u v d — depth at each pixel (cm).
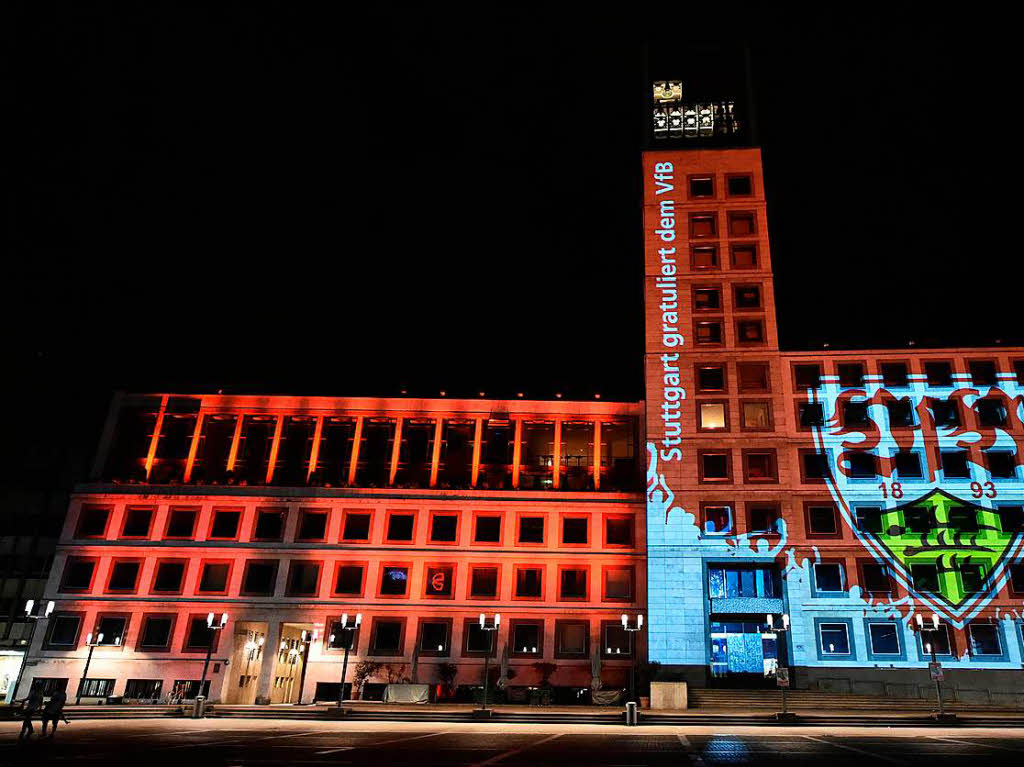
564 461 6022
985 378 5356
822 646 4862
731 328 5688
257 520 5800
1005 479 5103
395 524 5766
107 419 6212
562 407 6147
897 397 5378
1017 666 4672
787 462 5297
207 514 5812
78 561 5719
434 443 6097
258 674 5716
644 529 5625
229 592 5597
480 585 5578
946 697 4600
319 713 3888
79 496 5881
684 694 4069
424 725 3356
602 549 5612
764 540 5125
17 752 2072
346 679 5350
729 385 5531
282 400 6238
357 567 5650
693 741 2550
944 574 4925
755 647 4981
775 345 5600
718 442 5397
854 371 5491
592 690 4984
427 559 5647
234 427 6197
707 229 6012
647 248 6000
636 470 5953
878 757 2042
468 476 6003
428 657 5384
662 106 6788
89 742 2377
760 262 5844
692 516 5234
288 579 5616
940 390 5356
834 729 3150
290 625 5719
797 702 4197
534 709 4334
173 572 5675
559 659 5331
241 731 2916
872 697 4341
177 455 6128
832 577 5025
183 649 5444
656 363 5662
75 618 5562
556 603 5481
